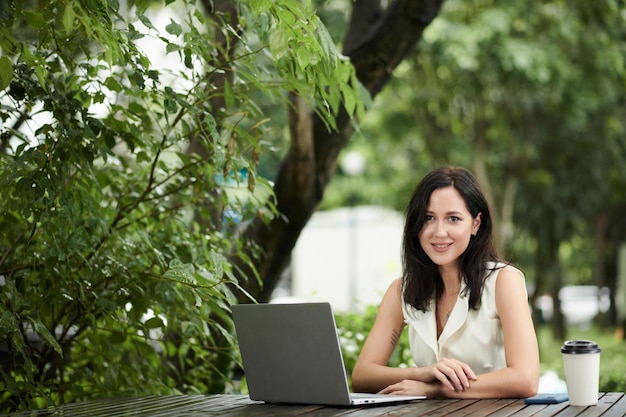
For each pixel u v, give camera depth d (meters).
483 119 17.72
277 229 6.11
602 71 15.92
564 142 18.88
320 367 3.61
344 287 26.98
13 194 4.30
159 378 5.31
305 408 3.61
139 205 5.16
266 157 11.51
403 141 19.98
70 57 4.62
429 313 4.26
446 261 4.11
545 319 31.59
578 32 14.94
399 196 21.73
